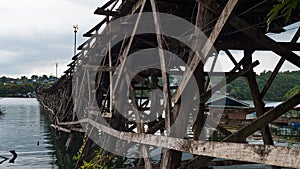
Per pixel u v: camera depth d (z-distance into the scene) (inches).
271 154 92.1
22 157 473.4
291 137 649.0
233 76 222.7
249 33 153.4
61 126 634.2
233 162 236.2
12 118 1193.4
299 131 726.5
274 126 804.0
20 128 861.8
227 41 228.1
